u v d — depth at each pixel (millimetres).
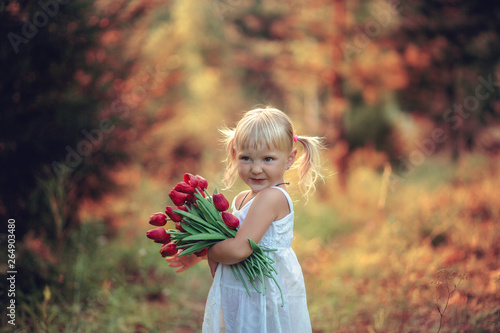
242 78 15695
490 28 8430
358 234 6555
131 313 3922
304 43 10430
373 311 3934
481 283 3846
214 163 9211
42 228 4469
